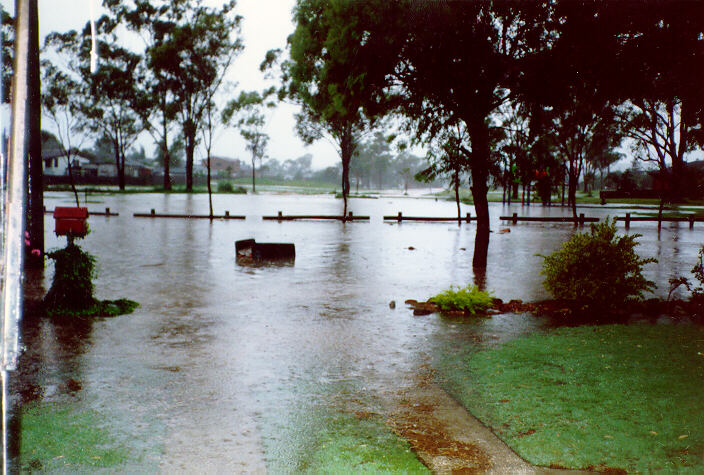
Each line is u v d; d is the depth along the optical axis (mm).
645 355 6461
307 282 12625
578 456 3977
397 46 11867
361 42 12055
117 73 69062
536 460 3930
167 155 80375
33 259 13219
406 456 4008
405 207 50062
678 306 9484
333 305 10062
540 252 19125
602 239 9492
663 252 18938
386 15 11383
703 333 7578
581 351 6676
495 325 8430
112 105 73562
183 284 12133
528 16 11617
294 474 3723
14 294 2965
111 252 17547
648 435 4281
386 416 4797
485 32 11875
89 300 9148
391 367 6262
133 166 116438
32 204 13250
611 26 10766
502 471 3773
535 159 13789
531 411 4820
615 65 11102
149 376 5883
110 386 5547
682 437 4227
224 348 7070
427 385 5617
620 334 7523
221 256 16953
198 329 8117
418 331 8062
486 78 12633
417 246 20641
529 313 9273
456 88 12648
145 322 8516
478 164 13945
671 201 51219
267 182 166750
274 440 4285
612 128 34562
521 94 12633
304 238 23000
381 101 13711
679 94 11484
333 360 6559
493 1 11656
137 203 46688
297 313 9336
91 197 53250
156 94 72500
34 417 4680
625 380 5559
